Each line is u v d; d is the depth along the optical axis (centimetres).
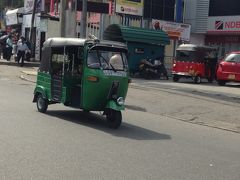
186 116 1455
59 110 1370
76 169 736
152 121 1312
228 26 3753
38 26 3631
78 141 945
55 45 1259
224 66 2512
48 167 739
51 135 986
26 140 921
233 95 1947
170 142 1008
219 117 1440
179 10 3916
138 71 2762
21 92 1720
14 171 709
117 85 1148
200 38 4000
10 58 3441
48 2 3919
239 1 3675
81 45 1159
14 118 1165
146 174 731
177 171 762
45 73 1295
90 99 1155
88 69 1148
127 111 1467
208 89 2178
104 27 3312
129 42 2738
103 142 954
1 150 830
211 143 1043
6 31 4531
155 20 3512
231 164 841
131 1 3434
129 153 869
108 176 707
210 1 3881
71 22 2550
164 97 1748
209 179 728
